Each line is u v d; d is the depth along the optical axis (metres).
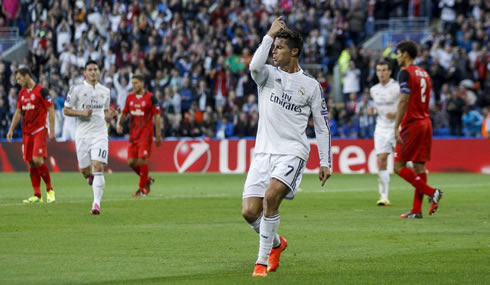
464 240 17.56
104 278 12.74
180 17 58.16
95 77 25.09
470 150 45.75
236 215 22.92
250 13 57.16
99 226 20.08
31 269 13.61
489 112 47.38
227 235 18.27
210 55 54.03
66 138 50.97
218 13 58.34
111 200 28.17
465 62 51.12
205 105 51.62
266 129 13.57
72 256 15.09
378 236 18.23
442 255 15.34
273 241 13.55
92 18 59.06
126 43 56.34
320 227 20.00
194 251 15.79
